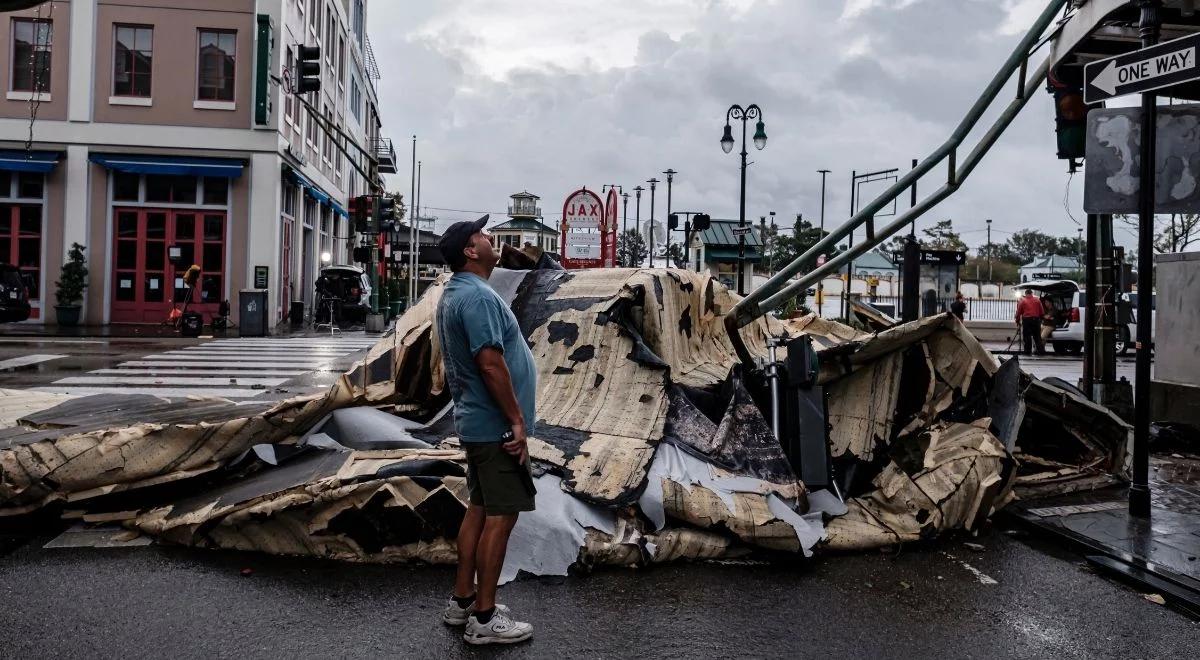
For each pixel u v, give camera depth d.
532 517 3.96
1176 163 4.92
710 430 4.84
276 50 21.84
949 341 5.58
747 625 3.42
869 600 3.73
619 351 5.32
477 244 3.26
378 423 4.87
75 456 4.44
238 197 21.56
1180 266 7.73
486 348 3.04
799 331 8.41
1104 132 5.12
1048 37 6.20
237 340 17.67
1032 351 22.80
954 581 4.00
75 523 4.54
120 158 20.75
